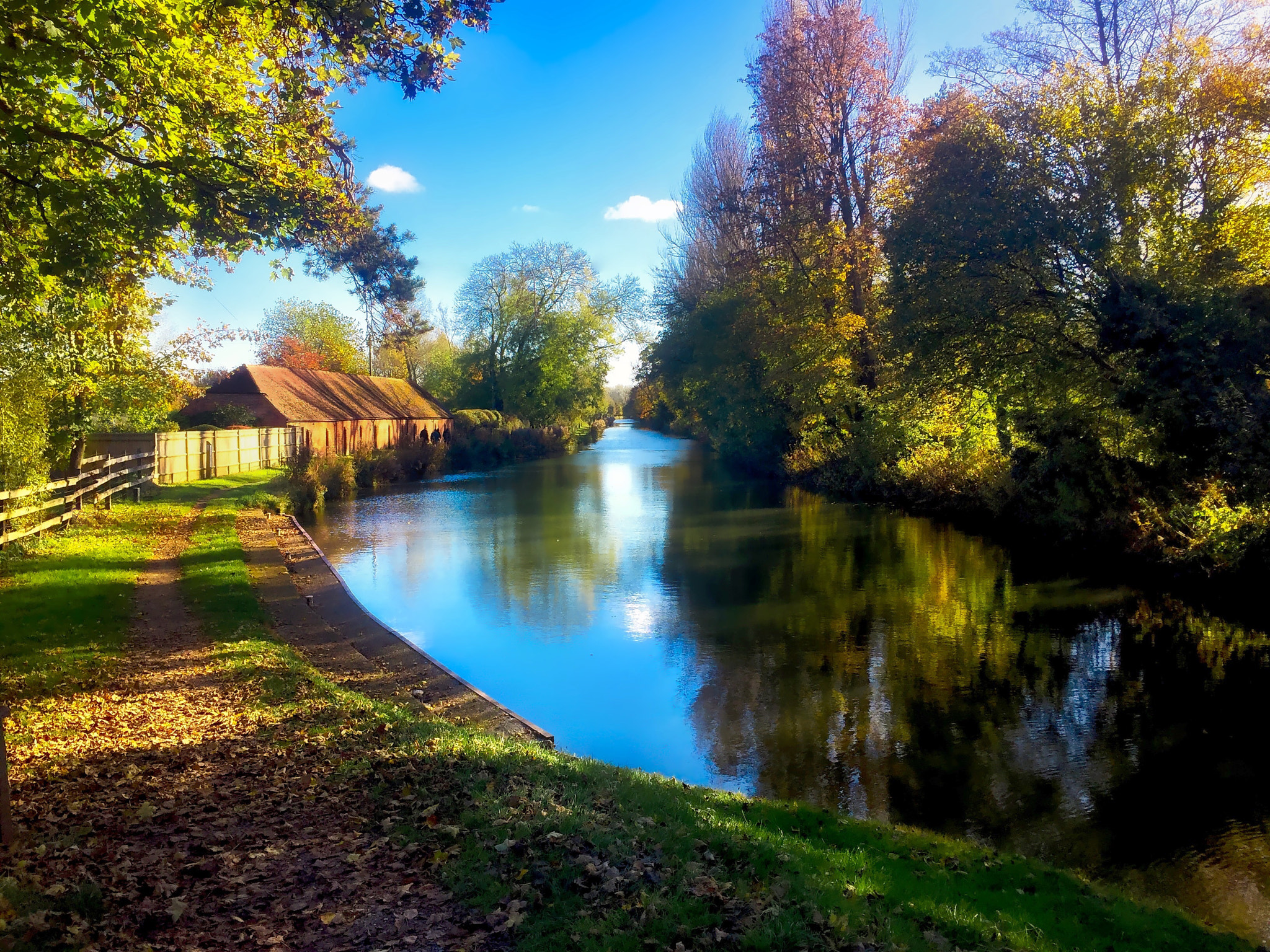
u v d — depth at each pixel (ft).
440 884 13.84
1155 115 54.19
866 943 12.21
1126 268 53.57
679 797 19.84
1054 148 56.29
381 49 28.40
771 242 102.27
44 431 53.01
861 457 93.04
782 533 70.44
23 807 17.35
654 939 11.78
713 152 150.61
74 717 23.94
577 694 33.58
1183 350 47.11
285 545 61.82
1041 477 60.75
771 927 12.19
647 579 53.98
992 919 14.99
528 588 51.96
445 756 20.53
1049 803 24.20
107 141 27.89
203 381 91.20
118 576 44.39
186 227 30.73
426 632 42.80
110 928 12.23
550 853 14.74
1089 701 31.99
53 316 48.52
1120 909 17.22
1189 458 48.60
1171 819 23.12
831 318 96.32
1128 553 52.47
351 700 26.55
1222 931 17.56
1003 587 49.32
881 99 93.71
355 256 46.52
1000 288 59.47
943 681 34.32
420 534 72.95
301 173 32.01
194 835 15.96
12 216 29.35
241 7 26.53
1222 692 32.60
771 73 96.73
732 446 146.92
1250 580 42.88
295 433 123.44
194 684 27.96
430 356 264.31
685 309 146.51
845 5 93.71
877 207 92.02
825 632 41.24
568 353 210.59
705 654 38.11
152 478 86.79
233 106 30.63
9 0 21.98
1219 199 52.75
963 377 65.26
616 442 241.55
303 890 13.74
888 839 20.01
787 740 28.78
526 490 110.11
